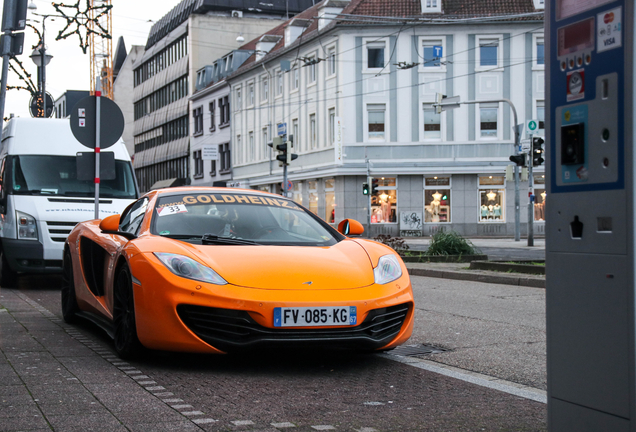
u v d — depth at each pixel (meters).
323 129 39.53
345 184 37.47
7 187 11.40
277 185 46.00
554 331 2.59
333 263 5.07
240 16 61.62
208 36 60.62
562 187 2.56
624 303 2.32
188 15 63.56
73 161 11.98
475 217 37.25
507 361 5.36
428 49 37.00
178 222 5.65
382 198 37.56
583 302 2.47
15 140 11.89
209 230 5.58
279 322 4.56
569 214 2.53
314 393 4.20
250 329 4.57
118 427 3.36
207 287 4.62
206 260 4.86
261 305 4.56
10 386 4.16
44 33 22.16
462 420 3.62
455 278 13.82
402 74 37.09
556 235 2.58
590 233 2.45
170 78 65.50
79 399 3.89
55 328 6.70
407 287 5.13
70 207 11.34
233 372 4.77
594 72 2.44
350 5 39.12
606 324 2.38
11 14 6.84
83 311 6.95
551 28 2.62
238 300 4.56
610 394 2.36
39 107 22.02
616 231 2.35
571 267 2.52
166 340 4.66
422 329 7.02
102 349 5.54
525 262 15.42
